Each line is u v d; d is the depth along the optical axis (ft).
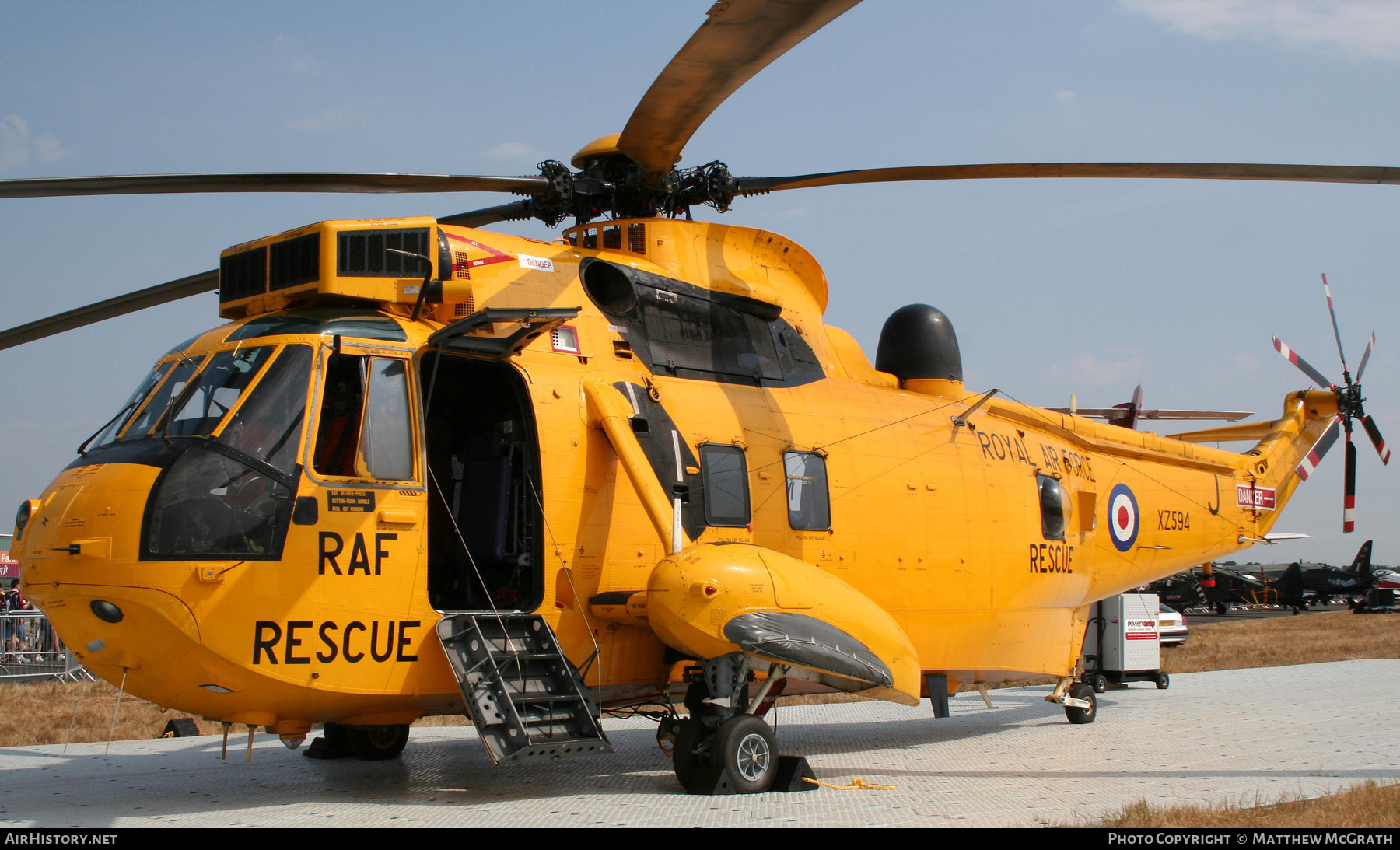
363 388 25.71
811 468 33.71
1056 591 42.27
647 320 31.78
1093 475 45.16
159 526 23.04
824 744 39.37
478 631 25.46
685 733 27.96
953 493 37.86
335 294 26.78
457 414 31.94
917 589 36.06
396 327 27.12
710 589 26.63
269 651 23.59
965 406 40.47
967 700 58.95
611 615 28.55
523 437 29.63
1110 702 53.83
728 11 21.91
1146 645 62.34
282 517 23.95
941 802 25.77
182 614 22.84
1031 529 40.81
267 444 24.36
